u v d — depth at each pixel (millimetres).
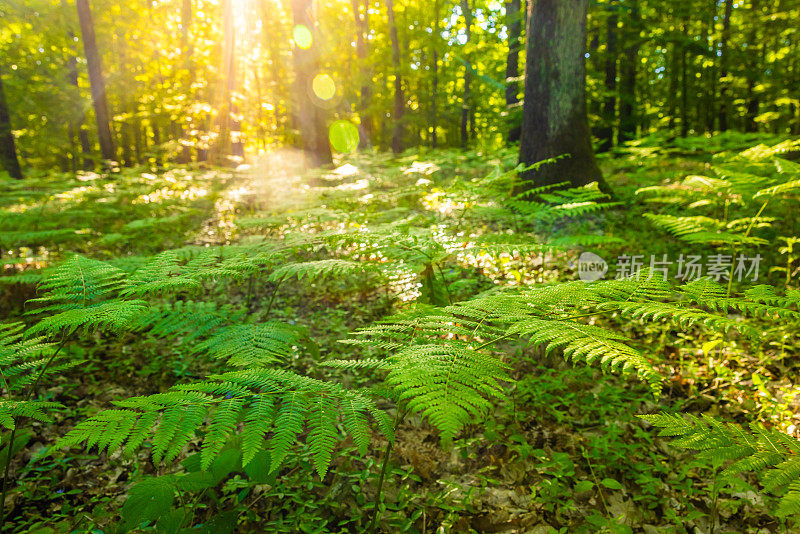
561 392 3482
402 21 25500
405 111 22250
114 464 2879
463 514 2541
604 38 16953
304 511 2578
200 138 13438
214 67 13930
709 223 4320
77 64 22578
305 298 5410
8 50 20016
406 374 1622
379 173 11930
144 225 7258
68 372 3812
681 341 3865
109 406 3475
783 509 1242
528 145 7695
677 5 15641
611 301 2053
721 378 3389
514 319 2025
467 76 22125
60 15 18484
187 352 4148
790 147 5066
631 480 2736
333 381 3770
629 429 3117
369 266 3145
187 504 2537
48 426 3172
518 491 2682
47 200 9180
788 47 15305
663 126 19156
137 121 21609
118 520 2457
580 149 7434
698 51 15203
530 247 3508
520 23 17000
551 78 7270
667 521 2467
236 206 10086
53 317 2125
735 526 2396
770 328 3852
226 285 5715
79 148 28688
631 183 8492
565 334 1774
